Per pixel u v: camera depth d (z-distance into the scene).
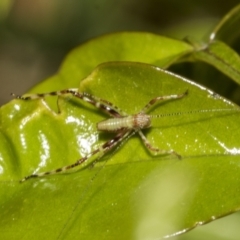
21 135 0.35
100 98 0.35
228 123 0.34
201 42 0.36
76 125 0.35
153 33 0.37
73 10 0.44
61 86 0.37
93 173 0.34
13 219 0.34
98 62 0.37
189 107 0.34
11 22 0.44
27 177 0.34
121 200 0.34
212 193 0.33
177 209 0.33
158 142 0.34
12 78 0.47
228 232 0.37
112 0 0.44
